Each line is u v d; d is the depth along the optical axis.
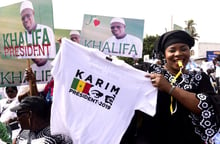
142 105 2.88
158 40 2.99
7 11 4.05
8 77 4.17
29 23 3.99
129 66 2.91
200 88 2.86
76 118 2.94
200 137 2.84
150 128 2.88
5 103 5.66
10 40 4.10
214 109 2.72
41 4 3.97
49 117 3.12
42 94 4.55
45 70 4.33
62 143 3.03
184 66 2.87
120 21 5.41
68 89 2.92
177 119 2.81
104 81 2.95
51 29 3.98
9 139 2.91
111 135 2.96
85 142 2.95
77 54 2.93
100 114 2.96
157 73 2.93
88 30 5.41
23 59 4.22
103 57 2.93
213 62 12.77
